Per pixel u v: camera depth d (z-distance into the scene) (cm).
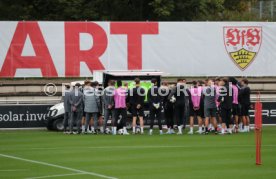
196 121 8725
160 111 7625
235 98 7806
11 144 6656
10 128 8325
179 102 7619
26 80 10256
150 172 4856
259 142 5250
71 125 7706
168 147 6347
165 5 13088
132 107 7681
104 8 13700
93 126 7938
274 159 5559
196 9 13688
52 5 13538
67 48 9762
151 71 8462
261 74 10188
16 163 5341
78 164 5272
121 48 9831
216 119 7731
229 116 7675
